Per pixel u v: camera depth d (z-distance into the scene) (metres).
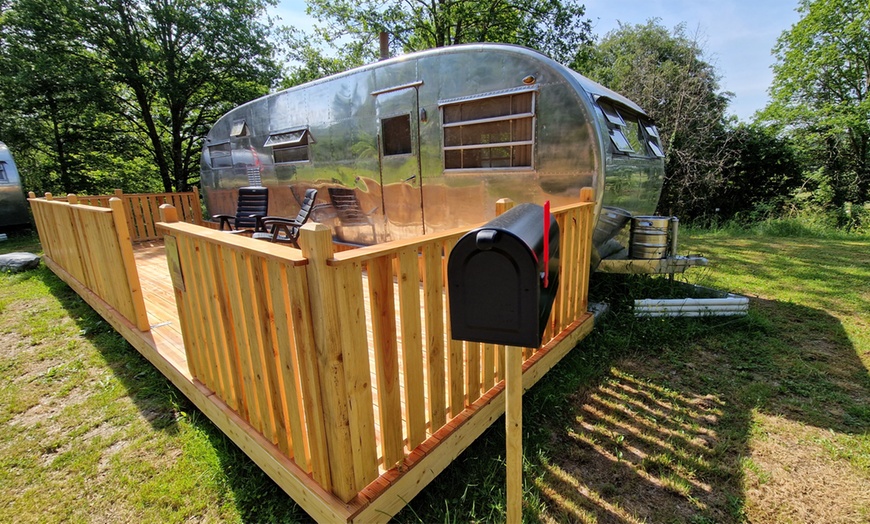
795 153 11.36
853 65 11.73
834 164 11.43
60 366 3.07
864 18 10.86
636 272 3.69
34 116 10.77
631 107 4.09
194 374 2.30
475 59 3.48
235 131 6.17
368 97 4.25
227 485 1.92
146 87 10.87
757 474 1.89
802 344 3.15
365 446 1.46
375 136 4.27
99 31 9.88
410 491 1.60
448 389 1.85
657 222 3.63
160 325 3.08
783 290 4.40
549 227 1.20
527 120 3.31
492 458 1.99
